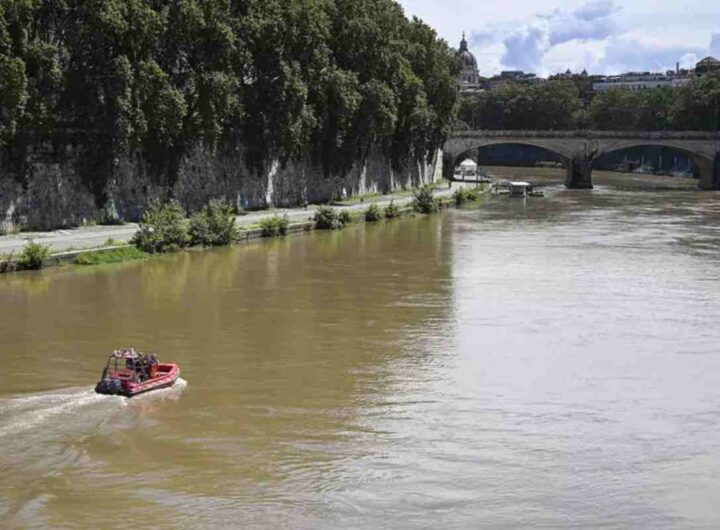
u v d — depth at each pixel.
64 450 30.94
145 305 53.94
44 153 76.75
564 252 80.69
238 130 99.88
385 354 44.41
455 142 184.00
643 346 46.78
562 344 47.03
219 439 32.44
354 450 31.83
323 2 113.12
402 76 132.50
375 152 137.88
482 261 74.94
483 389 39.06
